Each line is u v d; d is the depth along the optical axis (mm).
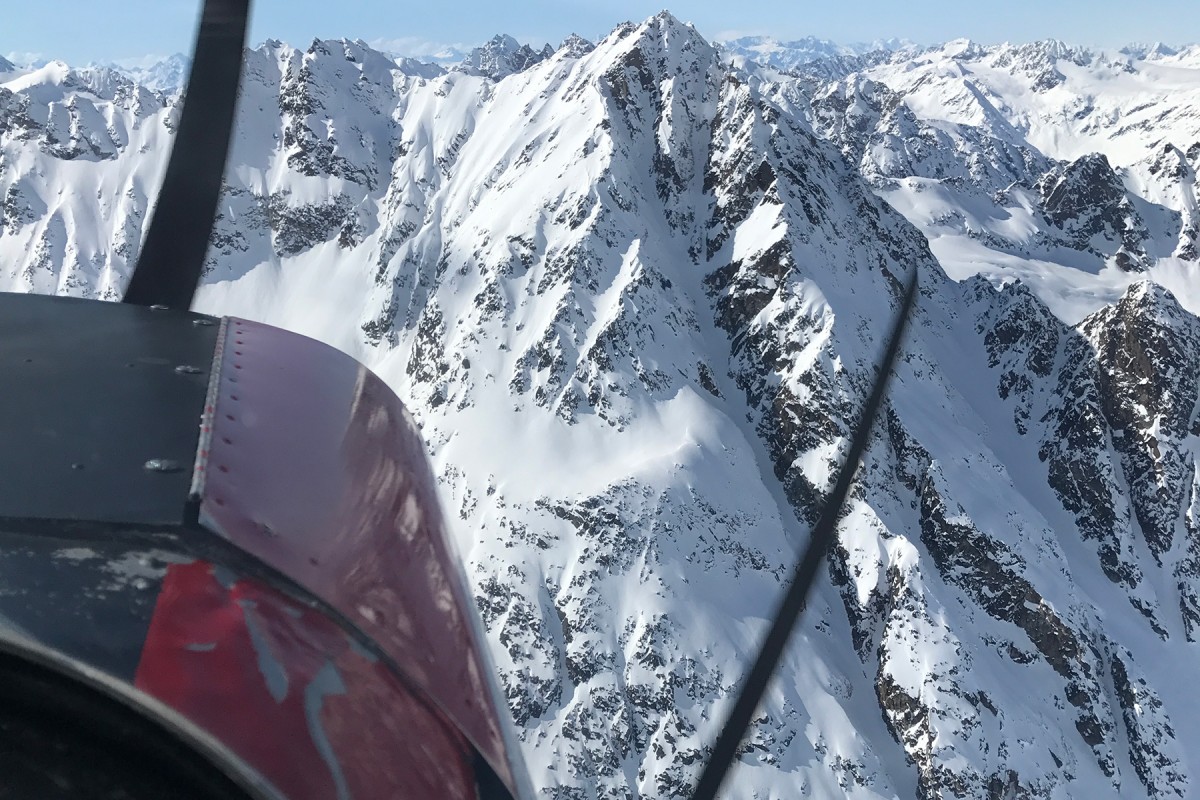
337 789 2086
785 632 2814
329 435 3555
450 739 2586
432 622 2982
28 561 2197
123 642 2061
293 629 2434
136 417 3029
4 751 1797
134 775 1861
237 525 2676
